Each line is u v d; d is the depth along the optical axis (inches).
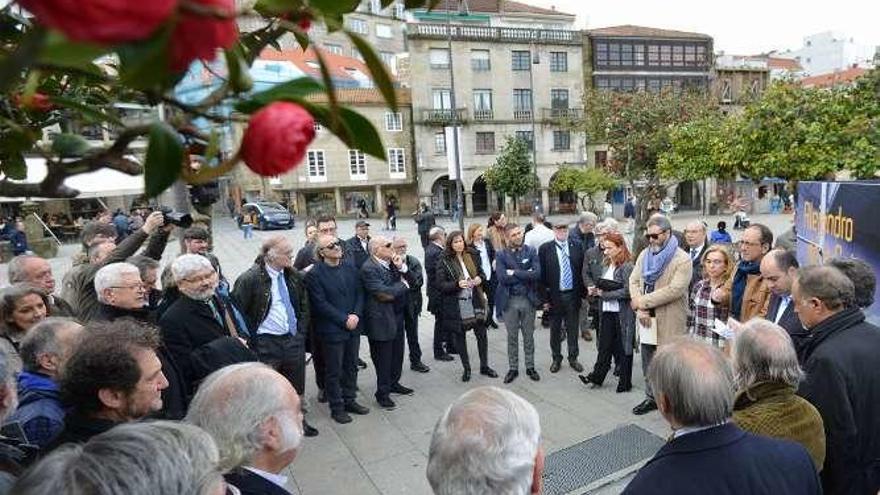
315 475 165.2
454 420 59.7
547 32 1456.7
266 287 182.1
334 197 1453.0
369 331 208.5
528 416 60.7
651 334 187.0
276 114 18.8
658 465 67.0
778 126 300.7
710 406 65.6
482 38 1418.6
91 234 198.8
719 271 164.2
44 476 46.5
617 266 212.5
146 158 21.1
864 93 291.4
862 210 143.9
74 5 11.1
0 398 74.4
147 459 47.9
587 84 1521.9
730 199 1369.3
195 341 137.8
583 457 166.9
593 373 221.1
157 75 15.7
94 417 77.5
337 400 200.7
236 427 68.1
